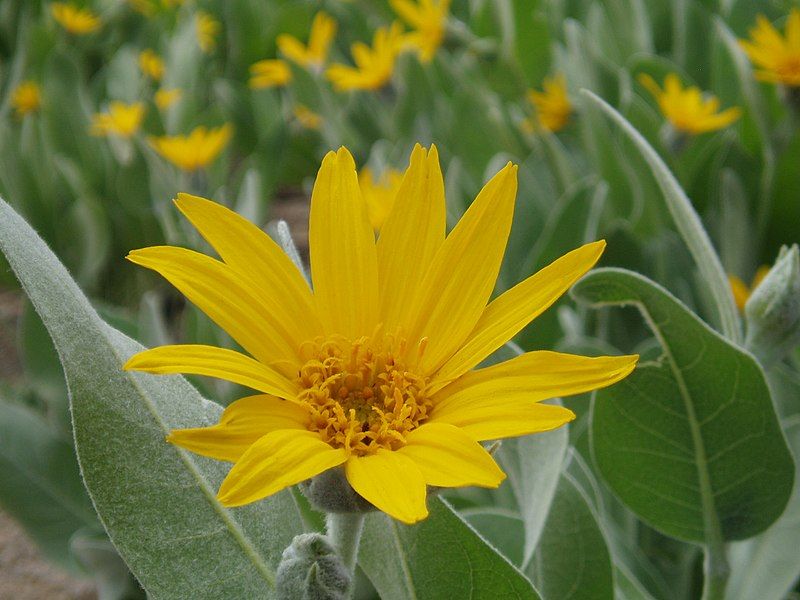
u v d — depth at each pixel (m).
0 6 1.11
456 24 0.84
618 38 0.78
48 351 0.50
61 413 0.50
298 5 1.02
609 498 0.42
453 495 0.40
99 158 0.80
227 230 0.23
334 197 0.24
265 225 0.85
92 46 1.11
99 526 0.46
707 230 0.60
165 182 0.72
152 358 0.21
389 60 0.76
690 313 0.27
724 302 0.31
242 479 0.19
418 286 0.24
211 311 0.23
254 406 0.22
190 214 0.23
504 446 0.32
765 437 0.29
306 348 0.23
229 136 0.81
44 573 0.52
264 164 0.79
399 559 0.27
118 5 1.13
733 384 0.28
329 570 0.23
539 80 0.77
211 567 0.26
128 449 0.25
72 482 0.48
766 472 0.29
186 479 0.26
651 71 0.68
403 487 0.20
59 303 0.25
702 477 0.30
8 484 0.47
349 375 0.23
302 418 0.22
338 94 0.87
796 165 0.55
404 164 0.67
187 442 0.20
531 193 0.59
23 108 0.91
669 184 0.31
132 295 0.77
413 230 0.24
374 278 0.24
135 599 0.45
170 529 0.26
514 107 0.75
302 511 0.33
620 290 0.28
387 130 0.77
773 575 0.34
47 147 0.74
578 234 0.52
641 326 0.49
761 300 0.29
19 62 0.95
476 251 0.24
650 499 0.31
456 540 0.26
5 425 0.47
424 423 0.23
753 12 0.73
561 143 0.72
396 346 0.24
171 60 0.92
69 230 0.73
